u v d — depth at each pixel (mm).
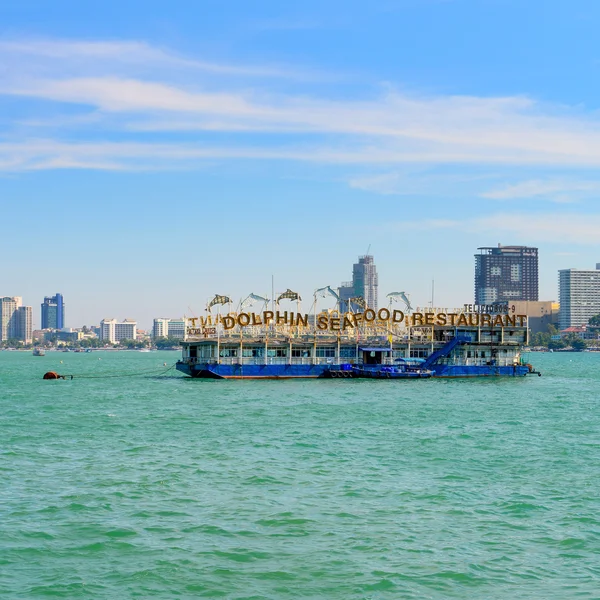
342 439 94562
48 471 74062
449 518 59062
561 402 144875
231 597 44969
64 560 50000
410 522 58031
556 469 76375
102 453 84062
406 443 91625
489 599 45031
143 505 61938
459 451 86250
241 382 182875
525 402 143625
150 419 114438
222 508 61281
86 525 56688
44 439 94125
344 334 199500
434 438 95688
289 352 191250
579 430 104625
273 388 167750
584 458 82438
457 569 49094
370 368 192750
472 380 194500
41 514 59281
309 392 158875
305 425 107625
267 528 56406
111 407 132375
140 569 48656
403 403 138750
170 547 52406
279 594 45406
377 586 46531
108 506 61625
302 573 48281
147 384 188500
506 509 61438
